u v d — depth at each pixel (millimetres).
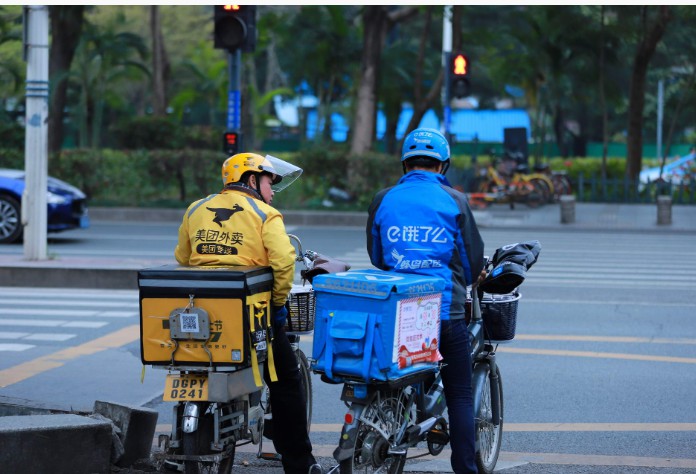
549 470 10859
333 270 10156
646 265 30641
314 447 11742
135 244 34719
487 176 53281
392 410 9133
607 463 11133
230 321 8633
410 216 9188
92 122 69312
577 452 11609
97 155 46938
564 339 18609
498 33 63312
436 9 53156
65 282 24922
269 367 9164
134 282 24719
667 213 44062
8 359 16125
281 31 69438
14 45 69750
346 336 8516
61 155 47062
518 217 46938
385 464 9227
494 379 10641
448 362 9406
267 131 86062
